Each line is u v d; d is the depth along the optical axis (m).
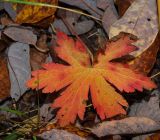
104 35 0.57
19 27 0.56
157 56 0.55
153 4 0.55
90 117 0.53
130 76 0.51
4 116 0.54
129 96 0.53
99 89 0.51
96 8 0.57
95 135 0.52
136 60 0.53
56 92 0.54
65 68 0.52
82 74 0.52
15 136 0.52
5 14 0.57
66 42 0.53
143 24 0.54
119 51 0.52
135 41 0.52
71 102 0.51
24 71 0.54
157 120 0.52
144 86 0.51
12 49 0.55
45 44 0.56
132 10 0.55
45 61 0.56
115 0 0.57
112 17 0.56
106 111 0.50
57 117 0.50
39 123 0.53
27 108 0.54
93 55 0.56
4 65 0.55
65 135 0.51
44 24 0.56
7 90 0.54
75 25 0.57
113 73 0.52
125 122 0.51
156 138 0.51
